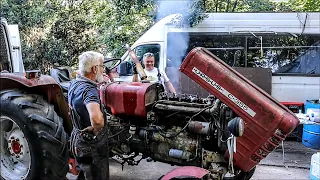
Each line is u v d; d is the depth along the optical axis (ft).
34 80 10.44
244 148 10.09
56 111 11.28
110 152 12.21
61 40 33.78
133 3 30.81
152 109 11.35
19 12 32.01
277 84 22.93
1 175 10.80
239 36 23.39
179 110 10.96
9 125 11.03
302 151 19.80
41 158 9.99
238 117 9.77
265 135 9.73
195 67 10.23
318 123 17.83
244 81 10.19
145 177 14.79
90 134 9.26
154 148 11.36
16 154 10.98
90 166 9.52
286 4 38.65
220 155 10.73
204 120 10.80
